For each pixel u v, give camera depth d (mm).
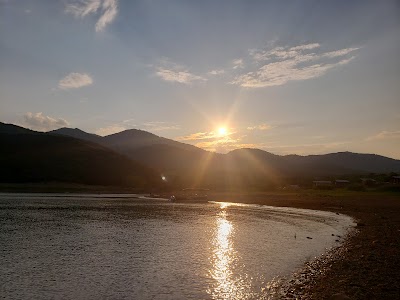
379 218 53562
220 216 63188
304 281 20688
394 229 41250
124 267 25156
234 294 19094
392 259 24953
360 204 78688
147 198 124375
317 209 73938
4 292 19672
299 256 28297
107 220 55844
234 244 34219
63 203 91750
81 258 28062
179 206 87875
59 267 25172
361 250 28781
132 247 32781
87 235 40125
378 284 18859
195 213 69000
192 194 132000
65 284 21125
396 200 87500
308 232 42469
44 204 87062
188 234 41031
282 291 19141
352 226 46656
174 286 20672
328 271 22391
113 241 36094
